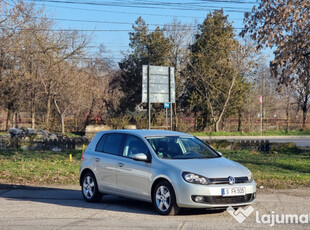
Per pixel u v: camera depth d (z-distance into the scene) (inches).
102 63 1854.1
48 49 1509.6
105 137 392.5
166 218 312.2
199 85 1822.1
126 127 1705.2
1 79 1434.5
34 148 927.7
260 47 671.1
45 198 410.0
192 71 1817.2
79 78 1596.9
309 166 639.1
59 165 633.6
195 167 315.3
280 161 695.7
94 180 383.6
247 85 1819.6
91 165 387.5
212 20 1798.7
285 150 879.1
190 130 1859.0
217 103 1827.0
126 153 360.8
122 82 1973.4
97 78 1749.5
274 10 653.3
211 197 300.8
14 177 529.3
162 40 1852.9
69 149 918.4
